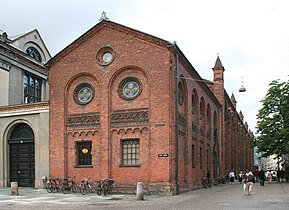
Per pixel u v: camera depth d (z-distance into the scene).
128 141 27.77
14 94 39.25
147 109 27.19
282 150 47.72
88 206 19.61
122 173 27.34
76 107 29.72
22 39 43.97
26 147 32.97
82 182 27.38
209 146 41.19
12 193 26.41
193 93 33.88
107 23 29.00
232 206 19.05
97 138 28.64
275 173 62.31
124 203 20.86
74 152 29.28
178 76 28.22
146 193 26.22
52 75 30.73
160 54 27.20
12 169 33.28
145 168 26.64
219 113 49.06
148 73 27.38
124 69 28.34
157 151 26.34
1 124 33.50
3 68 37.84
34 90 43.44
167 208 18.16
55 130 30.11
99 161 28.27
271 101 48.19
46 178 30.33
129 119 27.62
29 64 41.91
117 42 28.73
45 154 31.22
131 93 28.16
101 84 28.84
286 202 21.19
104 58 29.28
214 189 34.28
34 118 32.31
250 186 27.30
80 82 29.89
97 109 28.97
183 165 29.48
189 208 18.12
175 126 26.72
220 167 47.50
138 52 27.91
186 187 29.92
